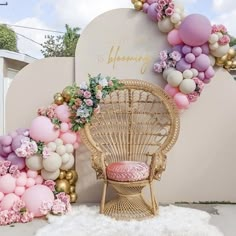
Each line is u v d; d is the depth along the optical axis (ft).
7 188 11.02
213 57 12.14
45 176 11.60
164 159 11.21
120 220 10.68
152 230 9.96
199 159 12.77
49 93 13.04
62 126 11.55
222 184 12.81
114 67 12.68
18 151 11.00
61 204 11.24
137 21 12.55
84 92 11.36
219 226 10.53
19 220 10.85
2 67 17.15
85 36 12.68
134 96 12.60
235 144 12.73
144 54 12.58
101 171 11.06
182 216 11.04
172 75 11.66
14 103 13.08
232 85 12.64
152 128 12.55
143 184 10.83
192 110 12.69
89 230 10.06
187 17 11.58
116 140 12.54
